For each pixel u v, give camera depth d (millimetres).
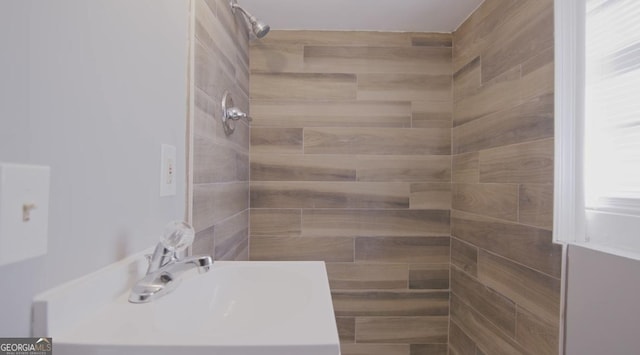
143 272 623
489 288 1375
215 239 1123
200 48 959
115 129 560
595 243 959
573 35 997
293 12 1558
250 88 1700
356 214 1715
